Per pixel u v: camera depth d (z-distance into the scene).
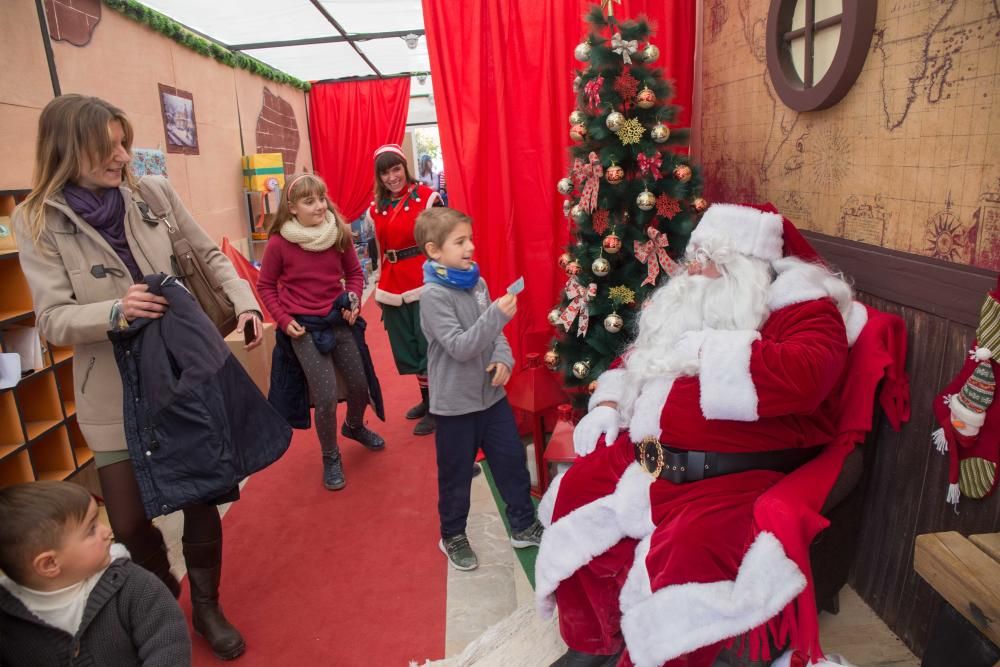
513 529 2.54
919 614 1.84
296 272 3.04
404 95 8.58
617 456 1.88
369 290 8.60
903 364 1.80
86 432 1.88
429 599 2.32
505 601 2.28
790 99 2.27
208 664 2.05
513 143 3.26
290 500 3.08
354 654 2.07
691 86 3.23
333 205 3.12
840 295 1.78
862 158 1.97
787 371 1.53
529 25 3.15
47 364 2.84
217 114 5.77
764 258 1.81
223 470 1.84
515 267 3.36
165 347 1.81
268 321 4.53
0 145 2.84
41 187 1.77
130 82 4.21
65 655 1.32
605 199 2.50
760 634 1.47
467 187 3.30
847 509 1.80
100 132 1.73
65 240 1.78
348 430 3.56
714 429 1.66
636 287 2.55
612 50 2.39
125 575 1.38
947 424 1.59
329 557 2.61
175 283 1.84
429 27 3.18
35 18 3.15
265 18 5.32
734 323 1.73
